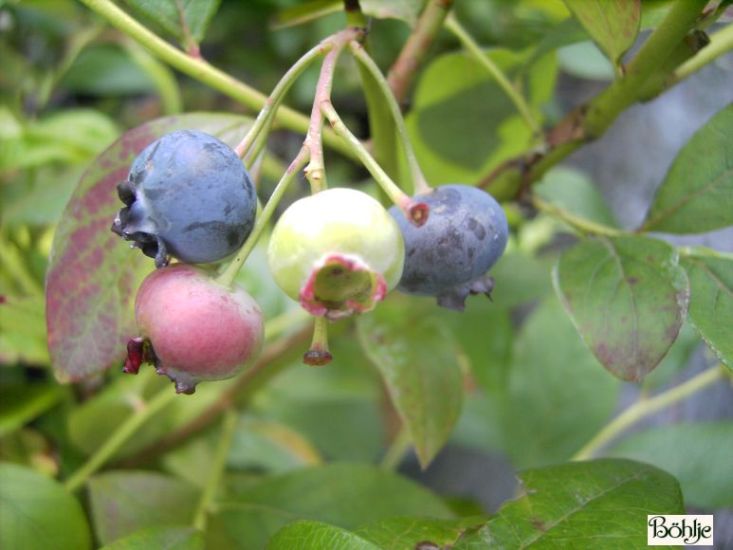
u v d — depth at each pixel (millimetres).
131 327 172
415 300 204
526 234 330
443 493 367
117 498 211
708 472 211
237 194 151
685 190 184
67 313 171
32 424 249
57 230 173
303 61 158
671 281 165
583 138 192
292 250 142
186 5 185
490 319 261
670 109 326
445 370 199
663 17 185
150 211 149
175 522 211
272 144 426
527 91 232
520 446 237
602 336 164
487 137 239
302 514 200
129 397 232
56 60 343
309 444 275
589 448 235
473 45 206
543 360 240
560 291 170
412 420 194
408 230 162
